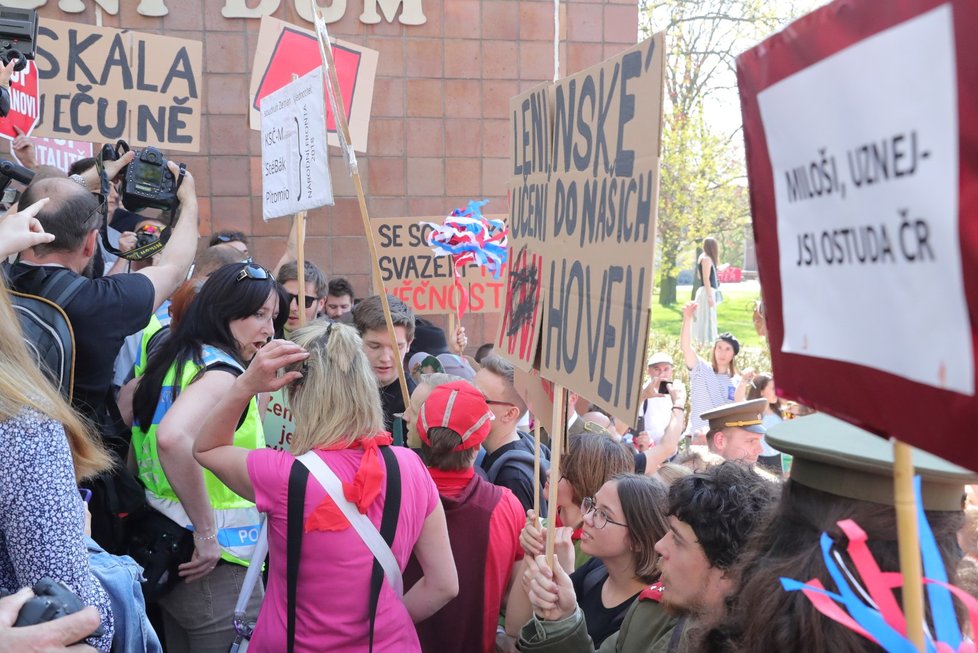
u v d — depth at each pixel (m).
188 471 2.51
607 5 6.70
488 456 3.25
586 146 2.02
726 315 17.52
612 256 1.86
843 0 0.90
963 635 1.14
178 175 3.20
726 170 15.39
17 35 2.92
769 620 1.18
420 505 2.18
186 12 6.17
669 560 1.78
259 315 2.80
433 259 5.38
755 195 1.12
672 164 14.38
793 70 0.99
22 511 1.44
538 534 2.37
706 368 6.05
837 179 0.93
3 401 1.44
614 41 6.75
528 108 2.43
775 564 1.22
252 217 6.42
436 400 2.54
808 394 1.03
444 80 6.58
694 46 15.21
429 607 2.25
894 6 0.82
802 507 1.24
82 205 2.51
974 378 0.77
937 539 1.17
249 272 2.79
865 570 1.07
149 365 2.80
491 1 6.56
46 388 1.53
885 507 1.15
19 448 1.44
